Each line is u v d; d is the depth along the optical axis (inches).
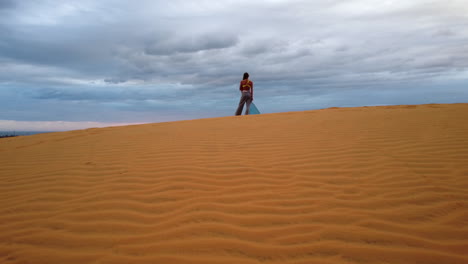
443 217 113.0
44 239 109.7
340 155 189.6
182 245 103.7
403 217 114.7
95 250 102.3
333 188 142.9
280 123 330.3
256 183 152.6
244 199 135.8
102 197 143.6
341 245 100.0
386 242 100.4
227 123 370.3
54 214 128.6
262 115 463.5
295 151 203.8
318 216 118.4
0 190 160.1
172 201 136.7
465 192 131.0
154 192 146.9
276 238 105.7
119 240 107.7
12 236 112.4
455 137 211.5
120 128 418.6
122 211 128.9
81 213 128.4
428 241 99.7
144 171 177.9
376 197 131.6
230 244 103.3
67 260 97.1
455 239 100.1
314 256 95.3
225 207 129.1
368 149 198.4
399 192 135.2
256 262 93.5
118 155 220.1
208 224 116.1
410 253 94.5
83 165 197.2
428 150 188.2
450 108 358.6
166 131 325.4
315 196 135.6
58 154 239.1
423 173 154.0
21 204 140.0
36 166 204.1
